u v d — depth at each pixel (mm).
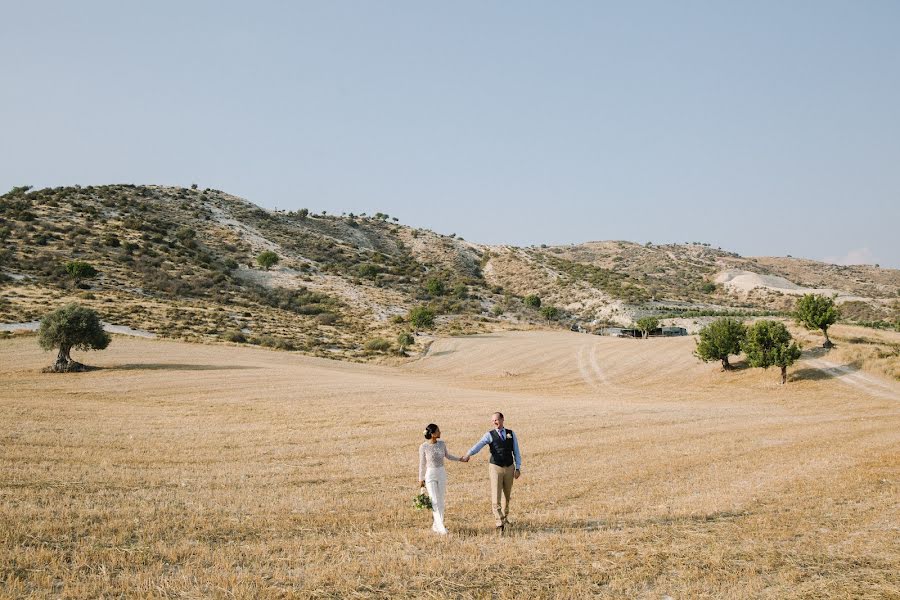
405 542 10008
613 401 38156
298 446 19328
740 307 140375
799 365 46406
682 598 7922
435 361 64500
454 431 22594
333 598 7770
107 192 139000
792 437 21625
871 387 39344
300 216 178625
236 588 7805
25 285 74438
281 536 10406
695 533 10617
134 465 15797
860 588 8234
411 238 182000
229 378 39750
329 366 54219
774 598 7957
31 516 10727
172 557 9023
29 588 7762
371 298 105562
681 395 42906
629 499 13180
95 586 7758
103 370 42312
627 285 144125
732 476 15367
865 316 123000
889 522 11297
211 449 18438
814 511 12031
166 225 122375
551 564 9055
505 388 48188
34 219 106562
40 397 30172
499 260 168875
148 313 71062
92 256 93125
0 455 15961
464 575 8586
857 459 17406
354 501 12875
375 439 20766
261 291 98938
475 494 13727
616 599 7891
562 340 76750
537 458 17875
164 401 30438
